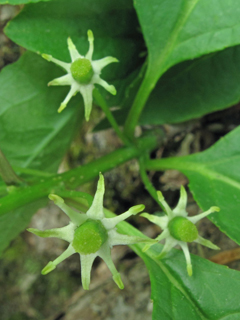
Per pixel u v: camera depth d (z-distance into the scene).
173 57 0.07
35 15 0.07
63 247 0.12
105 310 0.10
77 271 0.12
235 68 0.08
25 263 0.12
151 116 0.08
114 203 0.11
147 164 0.08
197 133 0.09
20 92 0.08
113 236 0.05
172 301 0.05
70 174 0.07
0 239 0.09
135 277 0.10
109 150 0.11
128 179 0.10
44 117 0.08
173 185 0.09
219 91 0.08
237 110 0.09
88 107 0.06
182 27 0.07
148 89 0.07
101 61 0.06
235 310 0.05
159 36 0.07
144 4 0.06
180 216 0.05
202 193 0.07
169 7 0.06
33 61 0.07
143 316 0.09
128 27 0.07
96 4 0.07
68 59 0.07
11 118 0.08
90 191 0.11
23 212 0.09
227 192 0.07
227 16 0.06
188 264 0.05
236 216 0.06
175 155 0.09
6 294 0.12
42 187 0.06
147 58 0.07
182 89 0.08
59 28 0.07
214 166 0.07
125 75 0.08
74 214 0.05
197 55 0.06
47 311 0.12
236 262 0.08
